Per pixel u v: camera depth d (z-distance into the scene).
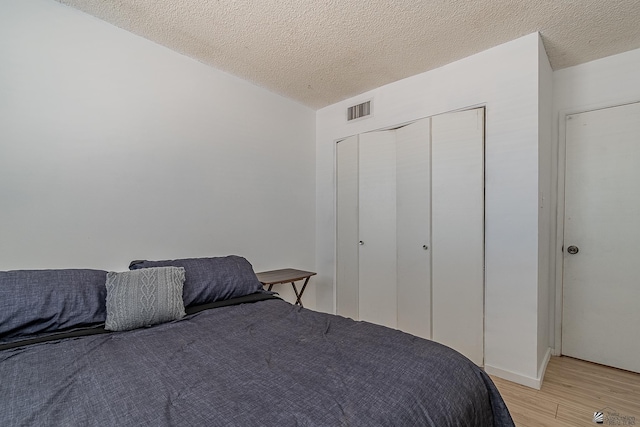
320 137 3.43
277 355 1.14
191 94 2.35
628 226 2.20
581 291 2.38
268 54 2.29
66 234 1.78
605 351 2.28
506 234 2.11
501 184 2.13
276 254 3.01
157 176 2.16
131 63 2.03
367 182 3.00
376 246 2.94
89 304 1.47
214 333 1.38
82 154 1.83
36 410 0.80
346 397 0.86
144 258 2.09
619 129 2.22
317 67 2.49
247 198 2.74
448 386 0.97
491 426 1.08
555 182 2.48
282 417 0.77
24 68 1.64
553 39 2.04
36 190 1.68
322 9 1.77
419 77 2.59
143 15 1.85
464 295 2.31
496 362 2.14
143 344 1.26
